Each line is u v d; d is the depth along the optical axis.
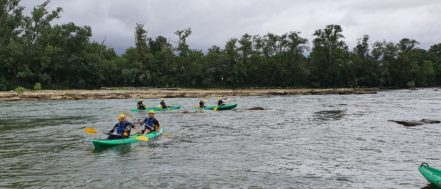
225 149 16.12
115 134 17.22
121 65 85.44
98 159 14.21
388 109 36.44
